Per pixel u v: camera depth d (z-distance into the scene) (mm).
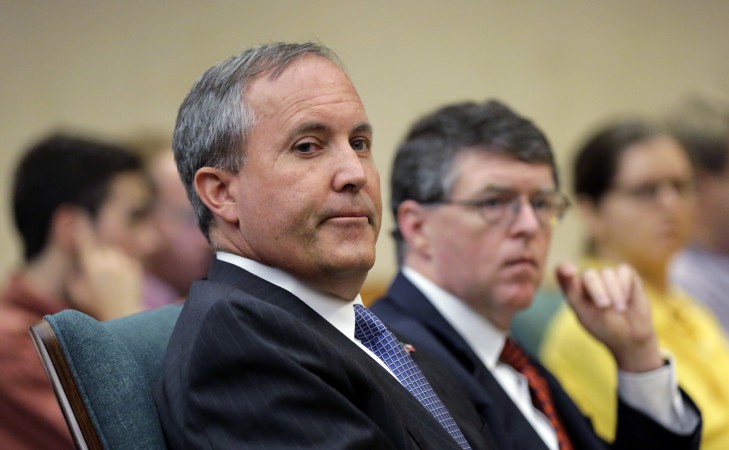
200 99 4633
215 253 4762
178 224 9289
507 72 13938
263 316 4059
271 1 12578
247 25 12453
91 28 11742
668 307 9422
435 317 6188
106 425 4277
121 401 4344
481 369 6004
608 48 14469
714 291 11609
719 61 15039
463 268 6312
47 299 8266
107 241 8727
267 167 4426
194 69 12148
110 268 8578
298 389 3930
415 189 6500
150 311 5090
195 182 4609
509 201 6320
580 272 6855
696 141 11906
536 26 14102
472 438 4871
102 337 4457
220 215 4598
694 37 14898
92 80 11711
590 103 14344
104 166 8781
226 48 12312
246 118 4473
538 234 6348
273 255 4480
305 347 4051
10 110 11328
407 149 6629
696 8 14922
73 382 4289
